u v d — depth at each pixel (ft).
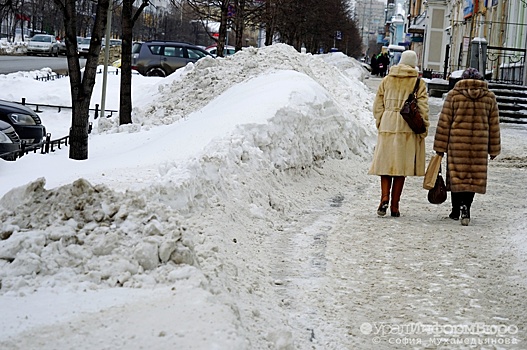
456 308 20.03
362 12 617.21
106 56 56.49
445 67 128.98
